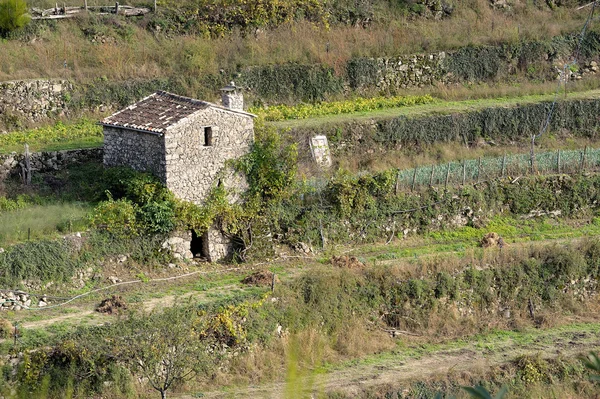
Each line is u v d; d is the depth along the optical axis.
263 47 97.81
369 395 55.84
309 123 86.31
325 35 102.31
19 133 81.62
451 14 111.94
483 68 103.56
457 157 87.56
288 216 71.56
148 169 67.75
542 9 116.25
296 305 62.28
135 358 54.25
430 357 61.75
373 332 63.88
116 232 64.69
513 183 80.06
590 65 106.94
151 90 89.88
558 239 76.44
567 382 60.03
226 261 68.88
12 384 52.00
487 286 68.25
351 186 73.44
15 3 91.38
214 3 101.62
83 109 86.88
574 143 93.62
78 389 52.84
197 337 56.28
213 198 68.38
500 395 23.31
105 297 61.41
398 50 101.12
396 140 88.38
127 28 97.06
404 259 70.38
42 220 64.19
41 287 60.62
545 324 67.69
